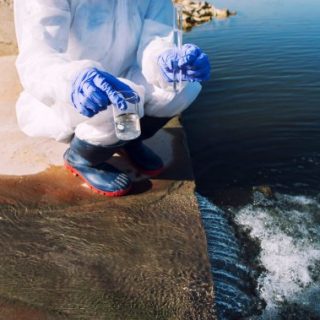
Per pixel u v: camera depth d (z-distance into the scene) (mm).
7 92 3881
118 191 2570
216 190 3141
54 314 1794
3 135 3172
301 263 2490
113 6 2340
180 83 2340
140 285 1972
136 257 2139
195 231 2340
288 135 3852
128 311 1836
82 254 2139
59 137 2559
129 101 1988
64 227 2326
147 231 2324
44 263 2070
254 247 2596
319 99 4551
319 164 3461
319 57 5875
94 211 2461
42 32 2098
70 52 2320
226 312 2102
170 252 2184
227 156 3549
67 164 2723
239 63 5719
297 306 2221
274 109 4328
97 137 2309
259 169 3395
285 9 9711
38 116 2539
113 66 2480
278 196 3100
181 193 2652
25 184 2652
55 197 2557
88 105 1913
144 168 2762
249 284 2324
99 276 2006
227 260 2420
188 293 1946
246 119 4137
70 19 2209
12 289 1908
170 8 2604
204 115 4227
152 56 2307
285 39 6902
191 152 3598
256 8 10227
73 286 1940
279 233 2727
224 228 2719
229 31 7793
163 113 2551
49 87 2018
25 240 2221
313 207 2988
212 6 10156
